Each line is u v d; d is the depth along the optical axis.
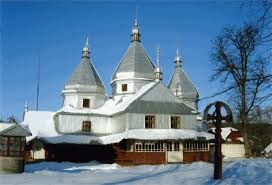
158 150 47.38
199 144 48.88
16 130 31.00
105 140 50.78
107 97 61.69
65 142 49.62
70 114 53.19
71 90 58.41
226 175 19.70
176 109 50.44
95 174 27.66
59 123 52.75
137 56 60.59
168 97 51.12
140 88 57.78
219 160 19.09
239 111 38.38
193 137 47.47
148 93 50.62
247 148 44.91
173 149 47.81
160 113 49.62
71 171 33.47
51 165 43.00
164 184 19.00
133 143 46.91
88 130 53.44
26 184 21.27
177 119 50.22
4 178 24.98
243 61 40.62
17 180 23.59
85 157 51.94
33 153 51.38
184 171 23.81
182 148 47.97
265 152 66.44
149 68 60.16
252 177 18.53
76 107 57.62
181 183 18.97
